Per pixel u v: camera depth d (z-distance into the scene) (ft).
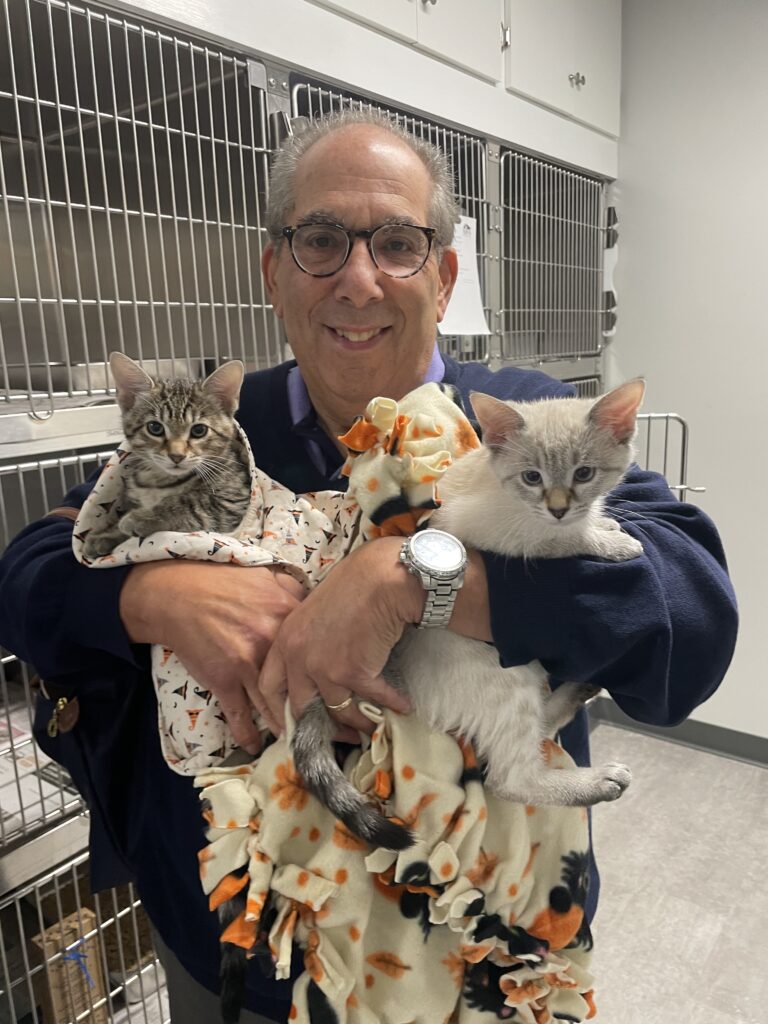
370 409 3.50
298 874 3.07
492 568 3.23
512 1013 3.45
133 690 4.30
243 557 3.67
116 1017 6.58
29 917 6.51
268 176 5.51
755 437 10.30
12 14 4.74
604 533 3.51
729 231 10.02
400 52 6.60
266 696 3.34
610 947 7.68
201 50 5.24
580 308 10.48
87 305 6.01
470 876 3.20
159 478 4.12
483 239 8.06
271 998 3.88
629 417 3.91
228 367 4.49
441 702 3.42
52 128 5.89
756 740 10.91
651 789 10.37
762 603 10.58
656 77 10.17
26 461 5.66
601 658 3.04
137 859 4.44
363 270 4.17
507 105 8.00
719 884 8.52
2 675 5.29
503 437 3.85
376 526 3.47
